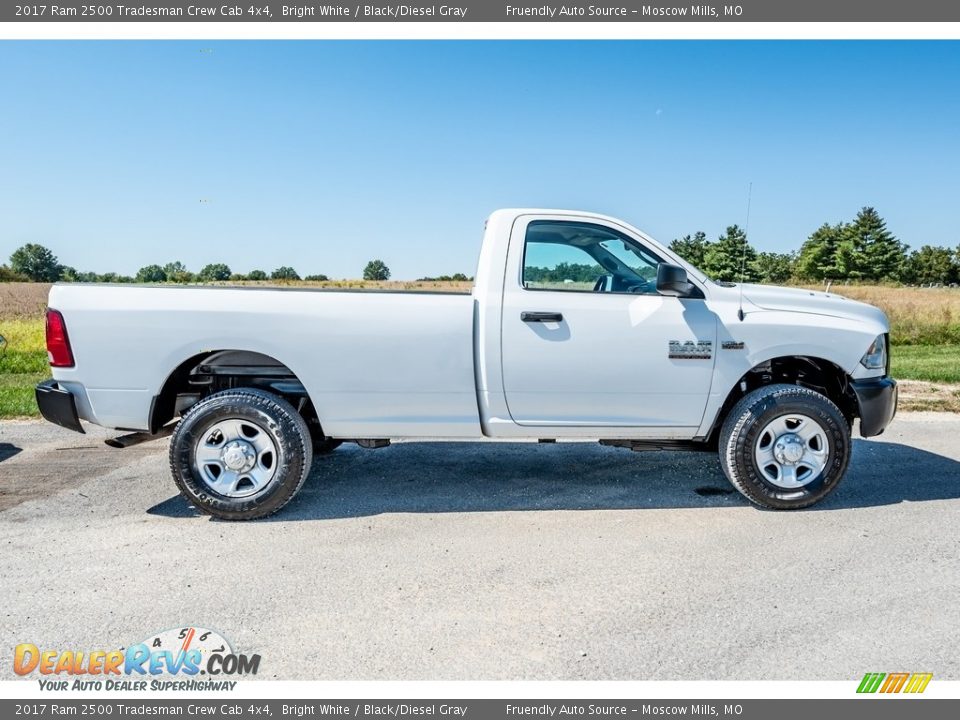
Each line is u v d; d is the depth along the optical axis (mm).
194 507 4234
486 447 5836
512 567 3342
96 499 4391
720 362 4113
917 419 7137
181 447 3867
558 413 4145
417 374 4016
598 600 2992
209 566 3344
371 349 3973
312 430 4734
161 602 2971
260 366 4207
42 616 2848
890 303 21984
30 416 7152
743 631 2725
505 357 4031
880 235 79812
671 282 3867
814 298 4309
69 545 3611
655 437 4250
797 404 4062
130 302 3846
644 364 4082
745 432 4062
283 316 3904
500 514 4129
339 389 3994
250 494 3939
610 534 3793
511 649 2607
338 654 2576
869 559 3428
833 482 4137
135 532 3807
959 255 103500
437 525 3936
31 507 4227
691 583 3158
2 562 3385
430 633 2721
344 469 5121
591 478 4906
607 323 4039
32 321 17750
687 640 2664
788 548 3578
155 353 3842
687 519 4043
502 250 4094
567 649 2604
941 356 12898
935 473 5016
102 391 3861
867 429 4188
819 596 3021
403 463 5293
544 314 4012
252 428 3998
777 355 4125
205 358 4246
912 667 2482
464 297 4047
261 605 2947
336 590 3090
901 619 2814
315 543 3648
